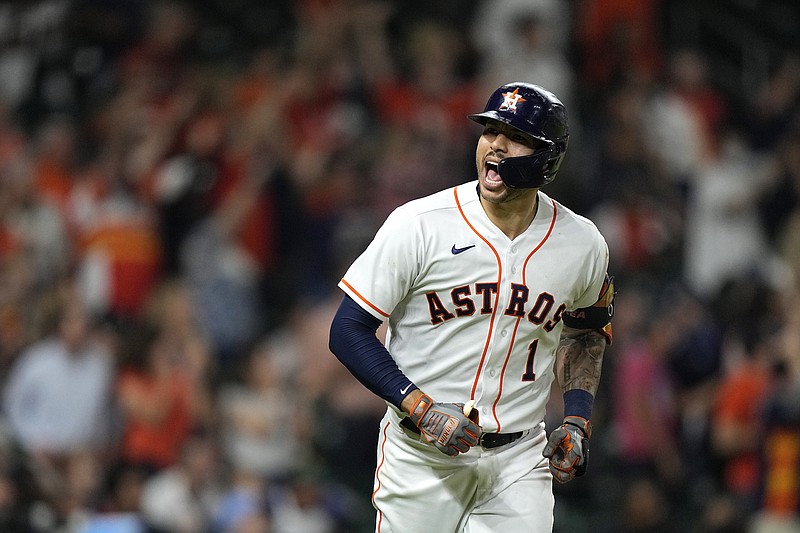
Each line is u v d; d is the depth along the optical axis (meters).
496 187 13.92
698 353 36.72
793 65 51.56
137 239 38.00
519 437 15.17
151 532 29.42
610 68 47.78
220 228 39.03
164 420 32.41
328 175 41.81
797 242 44.31
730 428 34.66
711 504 33.78
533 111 13.69
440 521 15.17
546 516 15.09
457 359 14.52
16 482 28.41
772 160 47.16
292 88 43.47
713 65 52.91
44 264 37.97
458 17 49.22
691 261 43.69
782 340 34.25
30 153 40.75
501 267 14.27
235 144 41.00
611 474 35.59
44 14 46.31
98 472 30.12
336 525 32.94
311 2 48.22
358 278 14.34
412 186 42.03
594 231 14.81
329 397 35.47
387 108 45.47
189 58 46.28
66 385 31.98
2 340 34.22
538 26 46.31
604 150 45.16
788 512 32.66
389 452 15.34
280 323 39.34
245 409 32.78
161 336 33.62
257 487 31.81
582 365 15.45
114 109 42.72
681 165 46.25
